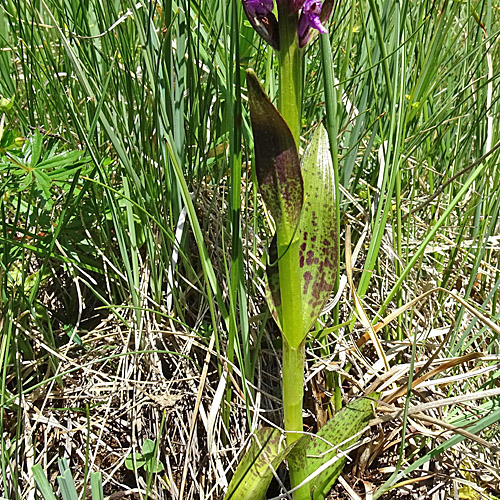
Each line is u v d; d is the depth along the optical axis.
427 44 0.42
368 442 0.34
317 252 0.27
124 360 0.37
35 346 0.37
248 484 0.29
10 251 0.35
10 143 0.33
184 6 0.32
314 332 0.36
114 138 0.33
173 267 0.37
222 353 0.37
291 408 0.29
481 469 0.34
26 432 0.34
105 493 0.34
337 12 0.40
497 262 0.42
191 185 0.38
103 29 0.37
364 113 0.39
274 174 0.24
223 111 0.37
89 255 0.39
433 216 0.44
